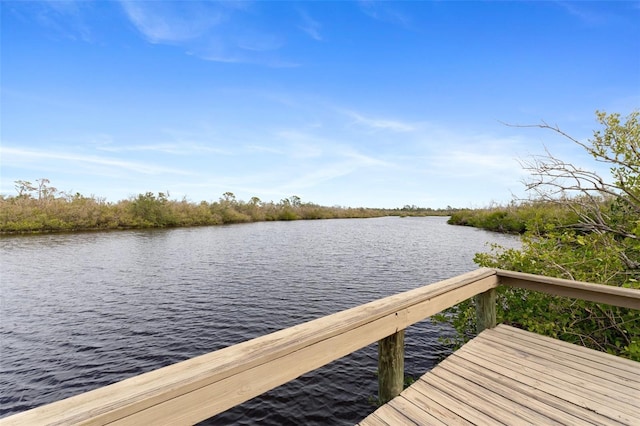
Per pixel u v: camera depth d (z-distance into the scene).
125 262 17.77
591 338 3.39
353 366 5.98
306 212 77.19
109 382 5.71
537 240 4.66
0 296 11.27
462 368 2.12
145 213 43.66
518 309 3.98
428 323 7.85
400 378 1.90
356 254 20.25
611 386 1.89
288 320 8.59
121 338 7.52
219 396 1.00
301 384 5.39
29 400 5.23
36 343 7.29
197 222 50.28
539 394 1.80
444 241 26.47
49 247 24.08
